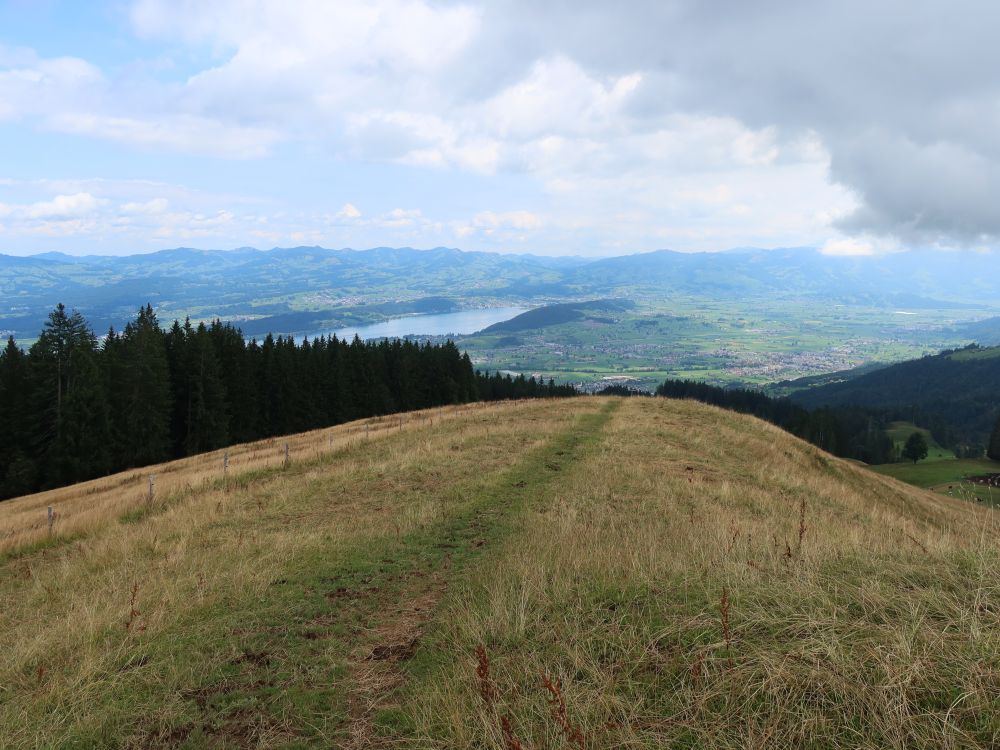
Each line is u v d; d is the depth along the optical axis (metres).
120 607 7.45
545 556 7.89
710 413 31.81
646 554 7.11
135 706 5.03
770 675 3.71
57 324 47.69
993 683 3.41
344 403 70.56
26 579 10.66
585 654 4.61
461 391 89.06
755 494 15.05
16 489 45.75
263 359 65.38
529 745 3.51
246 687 5.38
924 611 4.38
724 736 3.41
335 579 8.55
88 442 47.09
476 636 5.48
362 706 4.91
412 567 9.04
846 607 4.62
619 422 26.53
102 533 14.00
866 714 3.39
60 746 4.49
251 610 7.29
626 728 3.54
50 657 6.11
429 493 14.85
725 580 5.45
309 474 18.50
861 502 17.94
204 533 12.41
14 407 47.56
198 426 55.38
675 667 4.21
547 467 17.78
